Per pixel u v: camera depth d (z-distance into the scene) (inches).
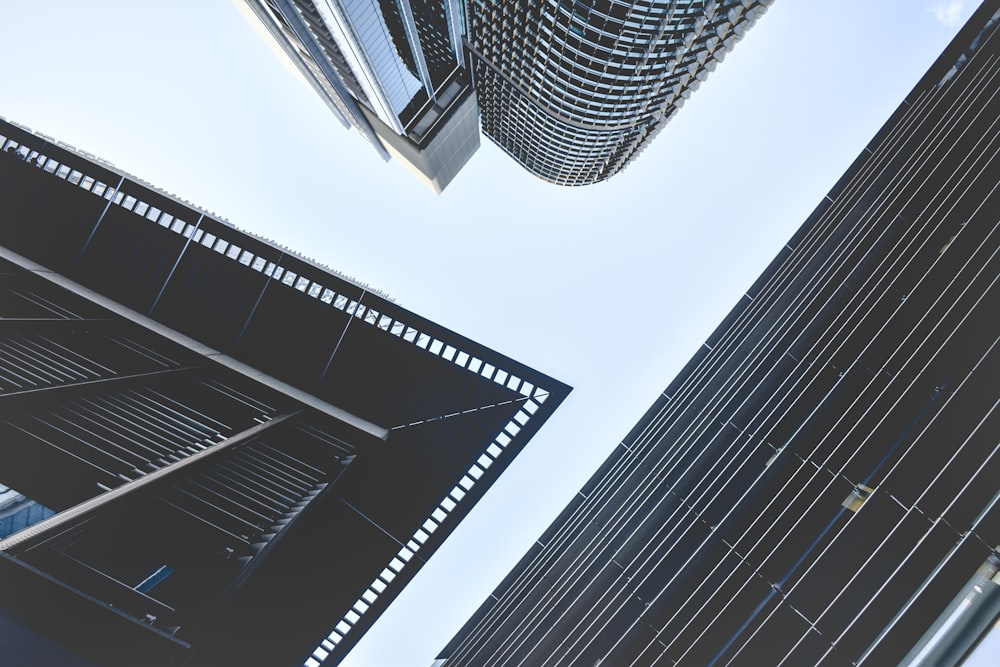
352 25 2546.8
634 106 3927.2
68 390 1155.3
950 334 717.9
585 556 1652.3
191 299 1904.5
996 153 877.2
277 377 1907.0
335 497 1867.6
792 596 689.6
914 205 1125.7
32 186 1910.7
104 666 634.8
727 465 1113.4
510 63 4010.8
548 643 1279.5
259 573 1755.7
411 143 3971.5
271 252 1909.4
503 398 1875.0
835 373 965.8
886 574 612.4
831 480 787.4
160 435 1242.6
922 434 658.8
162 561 1026.1
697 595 877.8
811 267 1603.1
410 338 1919.3
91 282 1894.7
